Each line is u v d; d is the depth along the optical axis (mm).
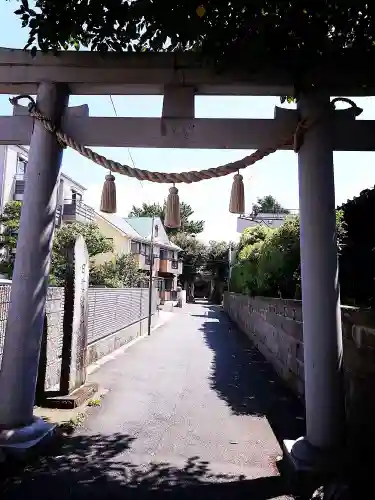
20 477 3195
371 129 3537
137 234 27141
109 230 23688
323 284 3355
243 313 14859
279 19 2994
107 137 3760
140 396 5695
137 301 12883
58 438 3992
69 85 3816
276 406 5340
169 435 4199
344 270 5898
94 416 4750
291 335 6375
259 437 4195
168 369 7688
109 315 9555
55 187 3855
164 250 32656
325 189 3449
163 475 3293
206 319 20406
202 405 5332
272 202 39062
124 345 10844
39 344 3764
